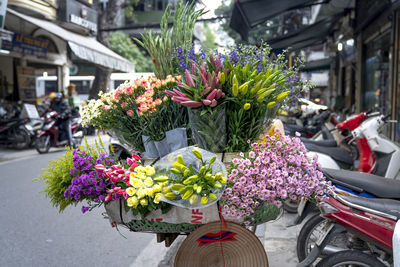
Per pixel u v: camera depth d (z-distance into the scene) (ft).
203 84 7.16
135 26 59.67
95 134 55.16
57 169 8.14
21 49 50.29
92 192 7.53
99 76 61.72
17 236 14.88
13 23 53.01
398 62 31.58
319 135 21.80
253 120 7.44
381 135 15.80
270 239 13.88
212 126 7.35
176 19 9.61
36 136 37.27
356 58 48.11
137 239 14.61
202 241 7.25
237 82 6.99
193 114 7.40
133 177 7.05
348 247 9.85
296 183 7.29
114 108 8.59
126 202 7.45
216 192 6.89
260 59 8.75
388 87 34.99
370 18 38.40
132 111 8.25
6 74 56.59
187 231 7.53
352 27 46.65
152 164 7.92
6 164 31.53
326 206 8.64
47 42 54.54
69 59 65.00
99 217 17.39
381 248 8.41
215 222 7.18
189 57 9.03
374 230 8.32
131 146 8.91
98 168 7.28
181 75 8.55
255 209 7.53
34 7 49.83
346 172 11.32
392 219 8.27
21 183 24.03
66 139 38.45
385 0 32.40
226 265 7.35
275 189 7.32
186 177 6.89
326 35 61.87
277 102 7.71
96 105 8.82
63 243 14.15
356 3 44.93
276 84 7.59
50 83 72.95
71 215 17.66
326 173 11.02
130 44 96.84
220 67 7.39
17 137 39.75
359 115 16.85
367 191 10.68
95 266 12.17
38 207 18.81
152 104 7.80
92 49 47.62
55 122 37.68
